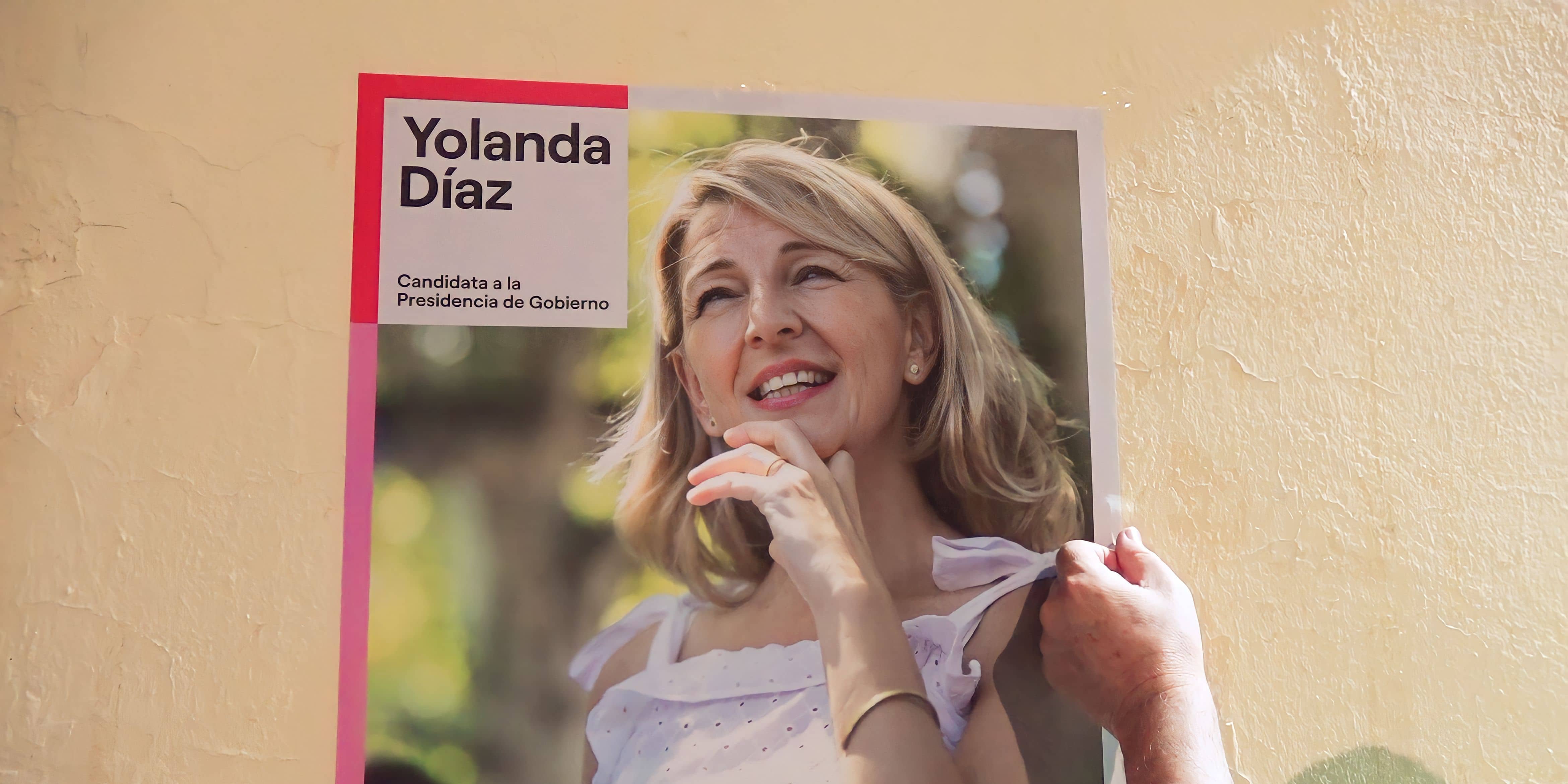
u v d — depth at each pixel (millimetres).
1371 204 1099
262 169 940
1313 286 1074
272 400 916
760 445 969
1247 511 1029
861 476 977
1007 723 952
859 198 1009
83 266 906
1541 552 1074
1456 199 1117
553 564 929
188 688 876
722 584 946
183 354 911
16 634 859
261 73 952
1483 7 1156
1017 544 984
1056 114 1052
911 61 1037
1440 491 1066
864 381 988
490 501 928
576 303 960
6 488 872
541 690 915
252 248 930
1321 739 1007
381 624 903
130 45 938
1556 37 1161
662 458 955
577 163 977
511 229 960
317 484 912
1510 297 1112
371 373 928
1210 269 1057
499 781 900
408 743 894
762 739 926
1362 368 1071
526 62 982
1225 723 992
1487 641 1050
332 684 892
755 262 988
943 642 959
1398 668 1030
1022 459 998
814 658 942
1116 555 994
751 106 1006
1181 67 1084
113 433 894
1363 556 1042
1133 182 1055
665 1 1010
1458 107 1135
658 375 964
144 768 861
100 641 870
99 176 918
